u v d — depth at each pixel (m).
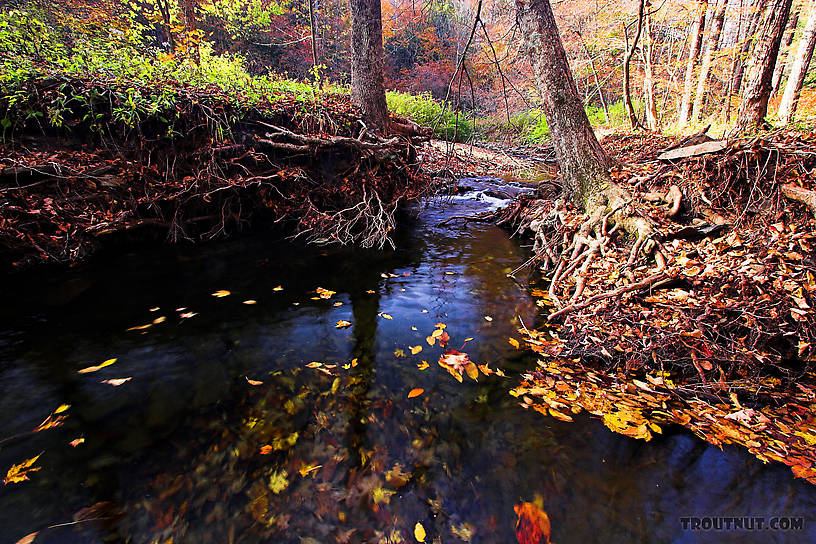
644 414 2.05
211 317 3.04
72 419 1.92
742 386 2.26
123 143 4.52
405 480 1.67
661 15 12.04
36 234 3.64
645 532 1.44
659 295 3.06
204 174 4.79
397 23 16.55
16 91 3.96
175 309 3.13
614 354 2.58
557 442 1.87
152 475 1.63
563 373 2.47
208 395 2.16
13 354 2.40
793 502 1.54
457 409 2.12
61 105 4.08
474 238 5.62
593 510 1.53
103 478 1.60
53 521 1.41
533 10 4.97
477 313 3.33
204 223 5.00
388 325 3.07
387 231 5.29
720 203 4.28
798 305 2.63
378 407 2.13
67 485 1.56
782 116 8.76
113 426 1.89
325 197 5.84
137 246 4.39
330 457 1.78
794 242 3.28
